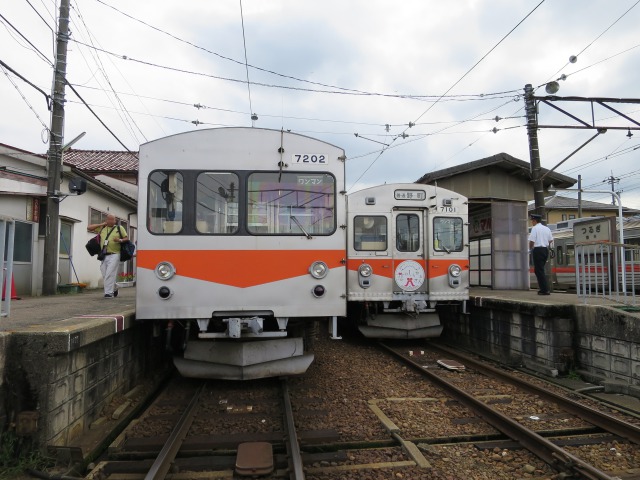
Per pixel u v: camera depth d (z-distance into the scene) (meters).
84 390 4.87
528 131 12.14
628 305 7.12
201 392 6.39
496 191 14.51
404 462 4.27
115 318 5.50
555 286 20.73
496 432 5.08
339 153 6.20
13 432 4.07
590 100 11.30
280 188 6.09
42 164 12.87
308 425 5.24
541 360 7.86
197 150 6.03
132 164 21.66
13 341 4.16
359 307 10.86
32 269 12.19
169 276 5.83
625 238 20.33
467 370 8.06
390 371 8.05
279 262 5.98
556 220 44.75
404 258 10.06
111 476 4.02
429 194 10.20
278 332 6.01
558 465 4.13
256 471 4.00
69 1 11.69
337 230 6.09
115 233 9.78
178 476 4.02
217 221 5.97
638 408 5.73
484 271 13.33
